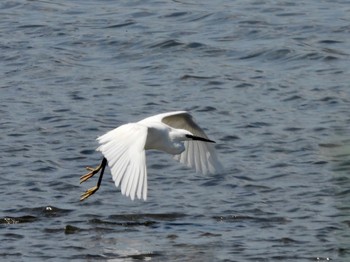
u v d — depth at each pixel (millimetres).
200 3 26453
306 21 24531
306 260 12594
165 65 22156
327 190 15242
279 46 22859
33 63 22266
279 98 19984
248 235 13555
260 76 21328
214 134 18031
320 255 12750
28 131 18109
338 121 18562
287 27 24234
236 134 18031
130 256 12781
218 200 14984
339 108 19281
